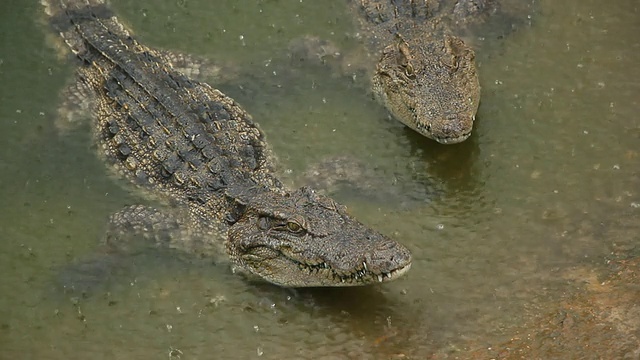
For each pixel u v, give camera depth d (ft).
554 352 46.96
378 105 66.74
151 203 59.21
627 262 52.54
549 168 59.67
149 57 68.23
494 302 51.24
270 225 52.60
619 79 65.26
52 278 55.21
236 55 70.79
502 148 61.57
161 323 52.19
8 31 72.23
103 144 63.31
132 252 56.39
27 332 52.24
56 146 64.18
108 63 67.05
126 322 52.44
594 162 59.62
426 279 53.11
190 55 70.64
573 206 56.90
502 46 69.21
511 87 65.72
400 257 48.32
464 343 48.93
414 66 63.16
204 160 59.11
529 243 54.80
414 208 58.08
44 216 59.41
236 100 66.95
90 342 51.47
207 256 55.72
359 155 62.39
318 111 66.18
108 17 73.00
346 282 50.29
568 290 51.24
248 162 59.72
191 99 64.03
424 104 61.21
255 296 53.31
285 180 60.29
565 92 64.80
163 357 50.31
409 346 49.21
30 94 67.87
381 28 71.26
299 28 72.84
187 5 75.05
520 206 57.41
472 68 63.98
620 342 46.80
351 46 71.20
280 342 50.49
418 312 51.11
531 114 63.57
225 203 56.44
